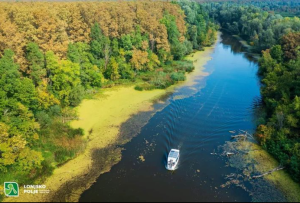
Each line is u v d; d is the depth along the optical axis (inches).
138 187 1921.8
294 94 2716.5
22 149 2053.4
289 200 1811.0
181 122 2783.0
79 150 2321.6
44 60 2977.4
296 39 4143.7
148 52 4242.1
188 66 4431.6
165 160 2215.8
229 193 1875.0
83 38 3580.2
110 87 3710.6
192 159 2218.3
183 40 5088.6
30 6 3506.4
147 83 3782.0
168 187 1923.0
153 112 3016.7
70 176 2054.6
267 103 2888.8
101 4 4087.1
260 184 1953.7
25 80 2431.1
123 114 2977.4
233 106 3137.3
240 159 2218.3
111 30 3914.9
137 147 2396.7
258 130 2493.8
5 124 2082.9
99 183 1972.2
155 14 4734.3
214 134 2568.9
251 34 6481.3
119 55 3944.4
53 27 3065.9
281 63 3799.2
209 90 3612.2
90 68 3523.6
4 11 3046.3
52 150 2301.9
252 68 4525.1
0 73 2362.2
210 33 6402.6
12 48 2741.1
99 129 2687.0
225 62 4899.1
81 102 3228.3
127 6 4426.7
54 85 2967.5
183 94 3494.1
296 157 2043.6
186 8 6328.7
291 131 2316.7
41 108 2655.0
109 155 2294.5
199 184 1952.5
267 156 2241.6
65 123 2723.9
